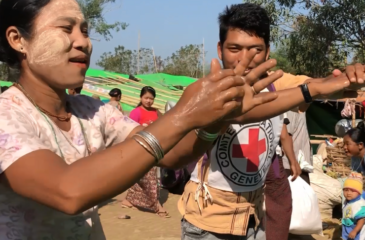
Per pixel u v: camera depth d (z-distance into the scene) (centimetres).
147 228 565
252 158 239
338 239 541
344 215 453
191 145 168
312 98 173
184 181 771
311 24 1362
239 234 240
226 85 116
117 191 114
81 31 152
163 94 1509
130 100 1347
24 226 138
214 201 242
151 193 631
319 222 511
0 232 137
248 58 123
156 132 116
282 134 412
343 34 1372
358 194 443
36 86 150
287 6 1384
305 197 509
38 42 144
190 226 250
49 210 142
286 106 174
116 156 113
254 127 238
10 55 151
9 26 148
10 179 122
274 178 332
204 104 116
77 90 581
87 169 112
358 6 1312
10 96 144
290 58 1427
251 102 133
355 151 484
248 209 243
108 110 174
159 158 116
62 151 147
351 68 166
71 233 148
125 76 1692
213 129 164
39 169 118
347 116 1023
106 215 621
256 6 247
